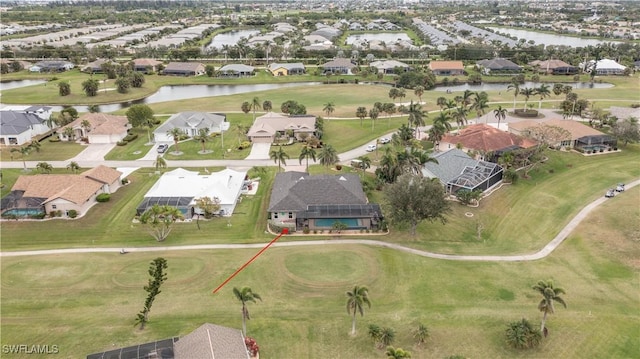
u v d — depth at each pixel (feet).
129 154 426.92
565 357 181.57
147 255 261.03
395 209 270.87
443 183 337.72
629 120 437.99
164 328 199.11
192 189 326.44
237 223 300.61
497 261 252.83
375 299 219.82
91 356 173.88
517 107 579.89
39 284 231.91
